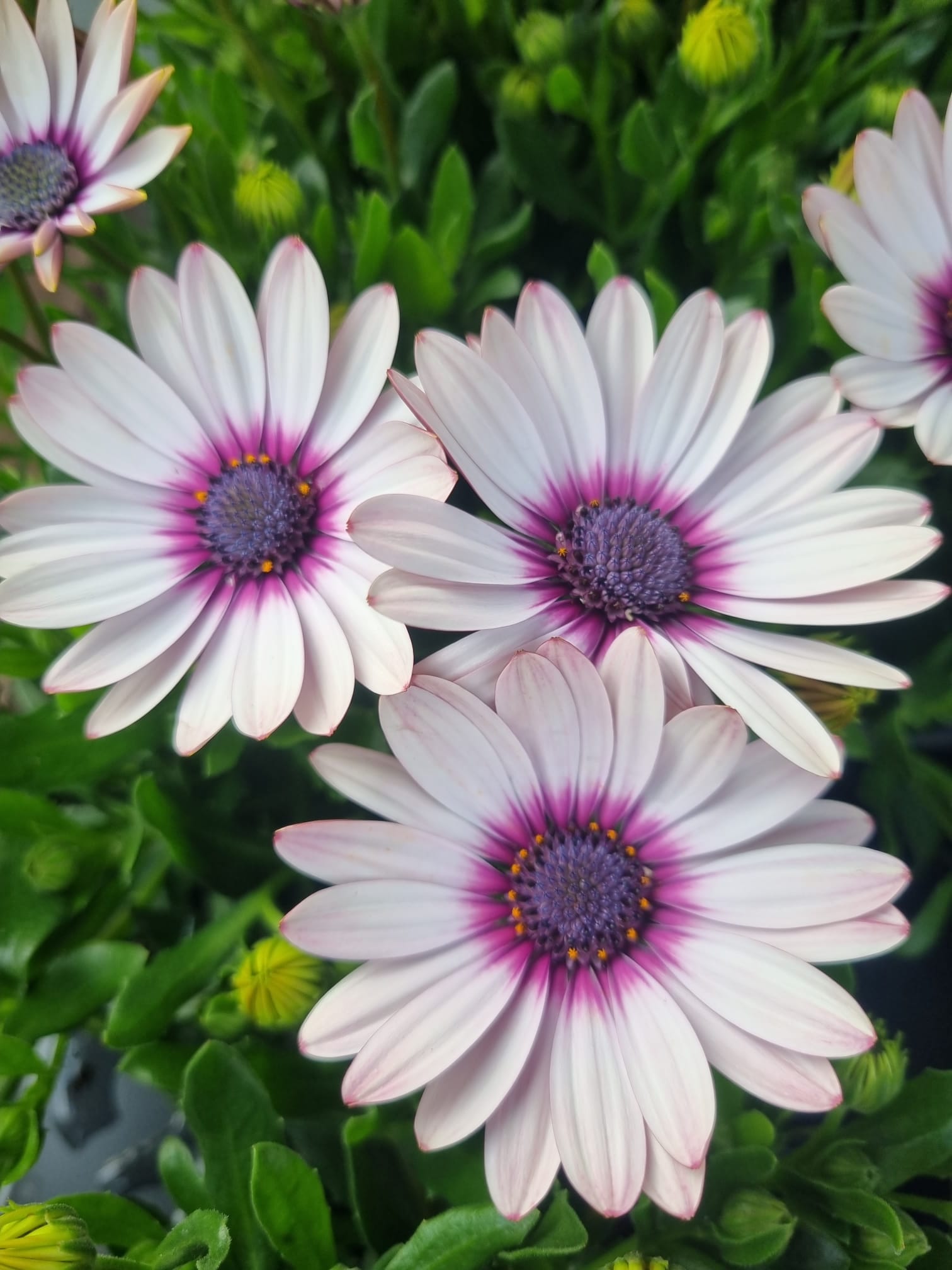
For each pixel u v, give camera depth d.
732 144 0.16
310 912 0.10
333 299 0.16
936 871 0.16
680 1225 0.12
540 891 0.11
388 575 0.11
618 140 0.16
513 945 0.11
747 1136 0.12
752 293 0.15
